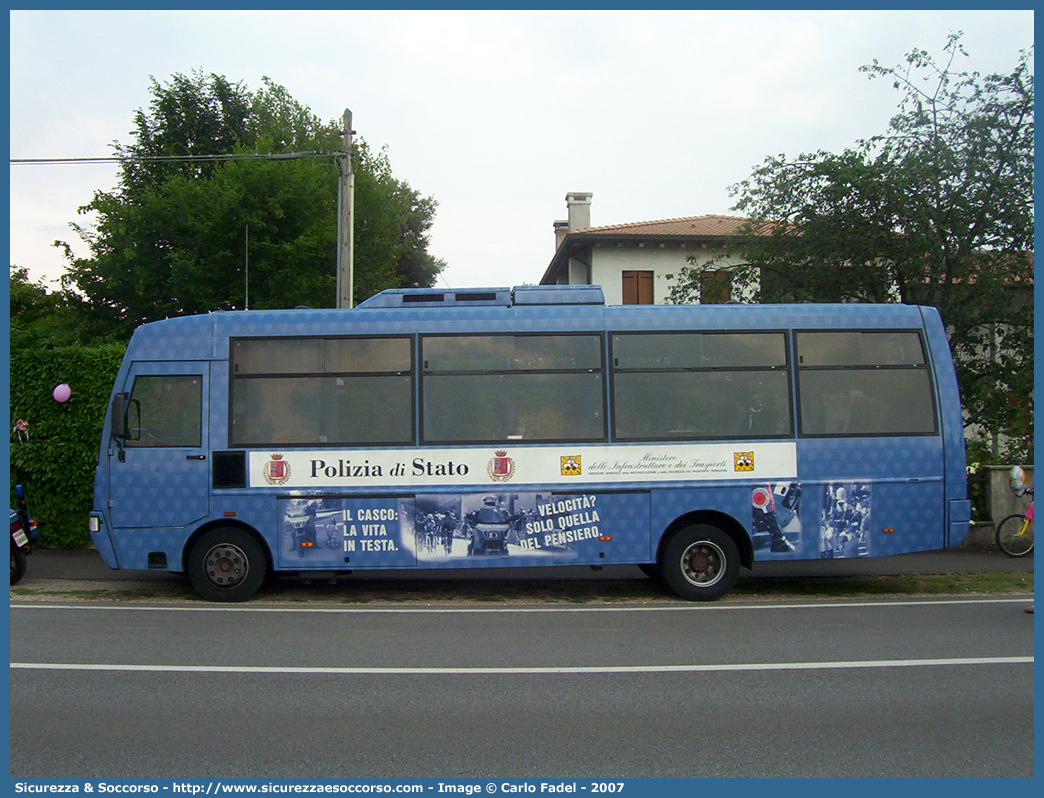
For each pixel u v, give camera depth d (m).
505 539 9.58
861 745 4.97
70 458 12.85
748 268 18.33
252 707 5.63
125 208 25.52
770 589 10.55
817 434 9.85
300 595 10.06
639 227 31.19
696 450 9.73
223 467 9.57
